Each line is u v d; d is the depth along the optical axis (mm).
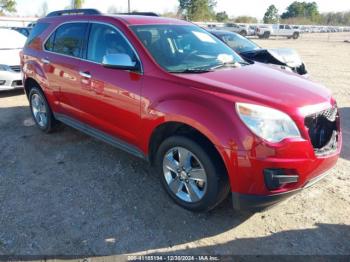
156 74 3506
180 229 3225
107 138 4277
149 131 3551
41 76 5160
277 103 2953
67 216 3400
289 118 2902
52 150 4938
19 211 3473
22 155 4777
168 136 3617
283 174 2871
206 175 3148
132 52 3793
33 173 4266
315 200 3676
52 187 3938
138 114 3639
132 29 3941
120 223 3301
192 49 4109
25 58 5609
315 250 2951
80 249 2959
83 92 4371
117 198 3721
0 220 3320
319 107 3123
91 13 4641
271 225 3277
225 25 41625
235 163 2898
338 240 3070
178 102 3213
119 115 3906
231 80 3352
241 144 2852
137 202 3646
